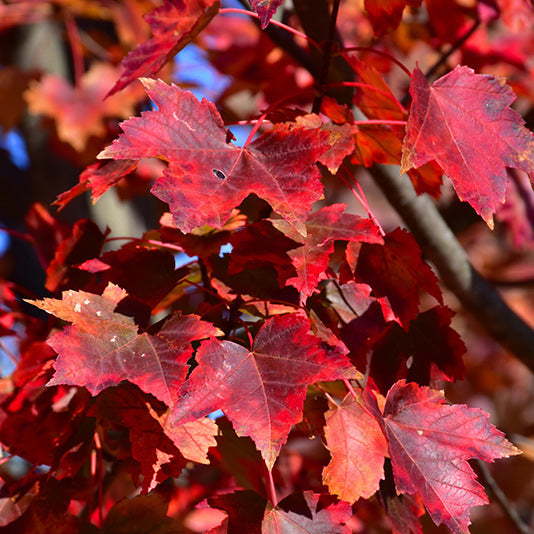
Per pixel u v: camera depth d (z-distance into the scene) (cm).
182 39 133
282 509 133
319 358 130
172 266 139
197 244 139
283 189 131
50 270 143
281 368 131
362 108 147
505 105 135
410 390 134
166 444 134
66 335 130
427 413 134
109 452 146
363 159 146
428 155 133
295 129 132
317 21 152
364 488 134
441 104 135
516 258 381
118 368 130
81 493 140
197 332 131
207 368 130
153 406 134
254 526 133
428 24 196
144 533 136
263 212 139
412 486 132
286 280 133
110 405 135
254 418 129
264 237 135
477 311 161
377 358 140
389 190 157
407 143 133
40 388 141
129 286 138
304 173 131
